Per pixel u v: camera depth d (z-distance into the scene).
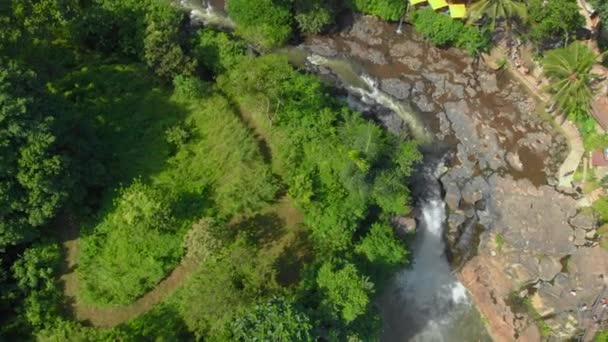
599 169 57.78
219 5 67.62
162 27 57.47
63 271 46.72
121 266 46.84
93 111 54.81
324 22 63.91
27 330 43.47
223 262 46.16
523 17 58.72
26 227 44.19
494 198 57.56
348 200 51.56
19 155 42.22
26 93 43.75
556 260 54.66
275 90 55.69
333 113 56.81
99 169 48.69
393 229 53.88
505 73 64.00
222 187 51.94
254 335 38.72
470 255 56.06
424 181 58.38
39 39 51.38
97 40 59.94
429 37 64.50
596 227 55.47
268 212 51.66
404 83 63.47
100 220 48.59
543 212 56.53
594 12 62.38
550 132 60.66
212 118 55.84
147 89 57.56
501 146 60.03
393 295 54.50
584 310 52.88
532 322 53.12
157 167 52.03
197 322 43.94
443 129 61.28
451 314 54.66
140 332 43.75
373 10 65.62
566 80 55.81
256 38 63.53
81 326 43.88
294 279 48.34
